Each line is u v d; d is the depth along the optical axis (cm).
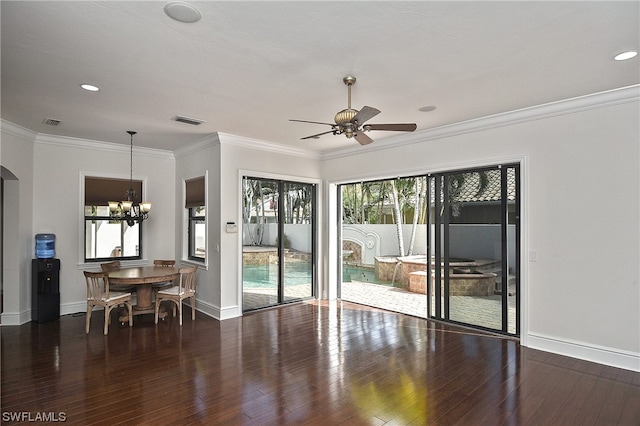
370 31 251
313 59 294
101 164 595
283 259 637
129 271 542
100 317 550
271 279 621
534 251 419
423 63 301
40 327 498
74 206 569
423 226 807
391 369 361
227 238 553
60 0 212
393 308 611
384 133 537
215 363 375
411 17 233
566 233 396
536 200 418
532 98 386
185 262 636
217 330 489
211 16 232
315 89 359
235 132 531
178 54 284
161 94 371
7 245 504
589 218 381
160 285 582
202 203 593
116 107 412
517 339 447
